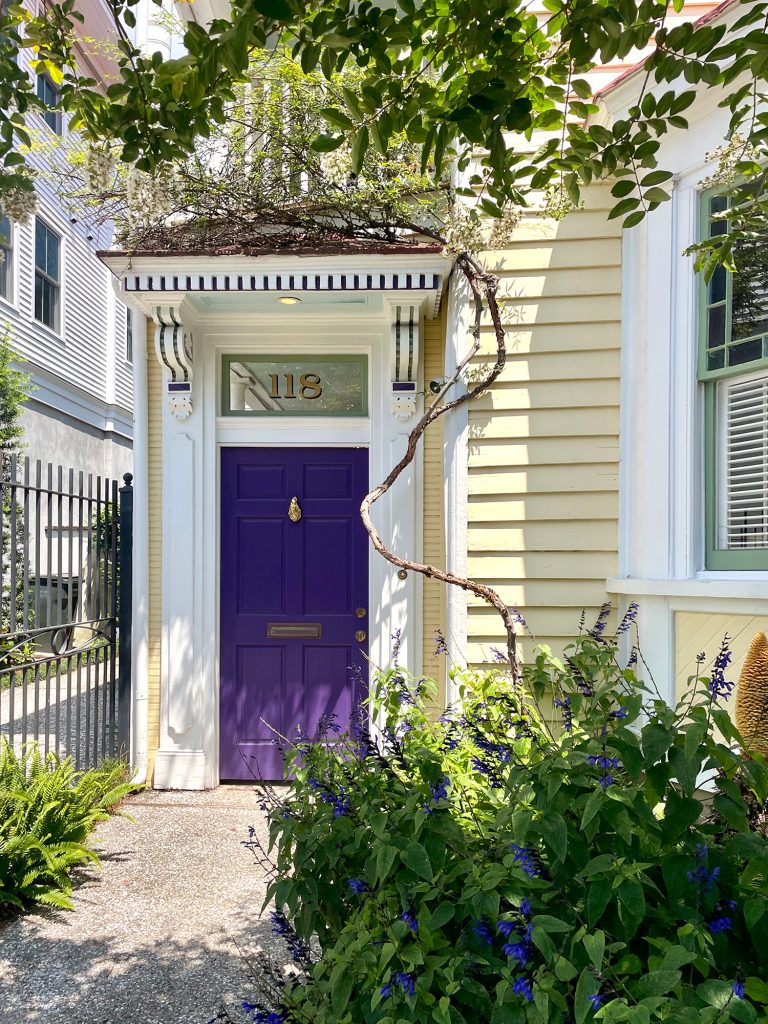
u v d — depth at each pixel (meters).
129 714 4.63
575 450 3.80
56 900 2.99
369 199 4.09
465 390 3.91
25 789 3.41
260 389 4.78
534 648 3.74
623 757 1.52
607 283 3.78
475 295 3.79
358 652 4.68
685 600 3.33
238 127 4.17
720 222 3.37
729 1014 1.17
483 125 1.83
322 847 1.78
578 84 2.10
